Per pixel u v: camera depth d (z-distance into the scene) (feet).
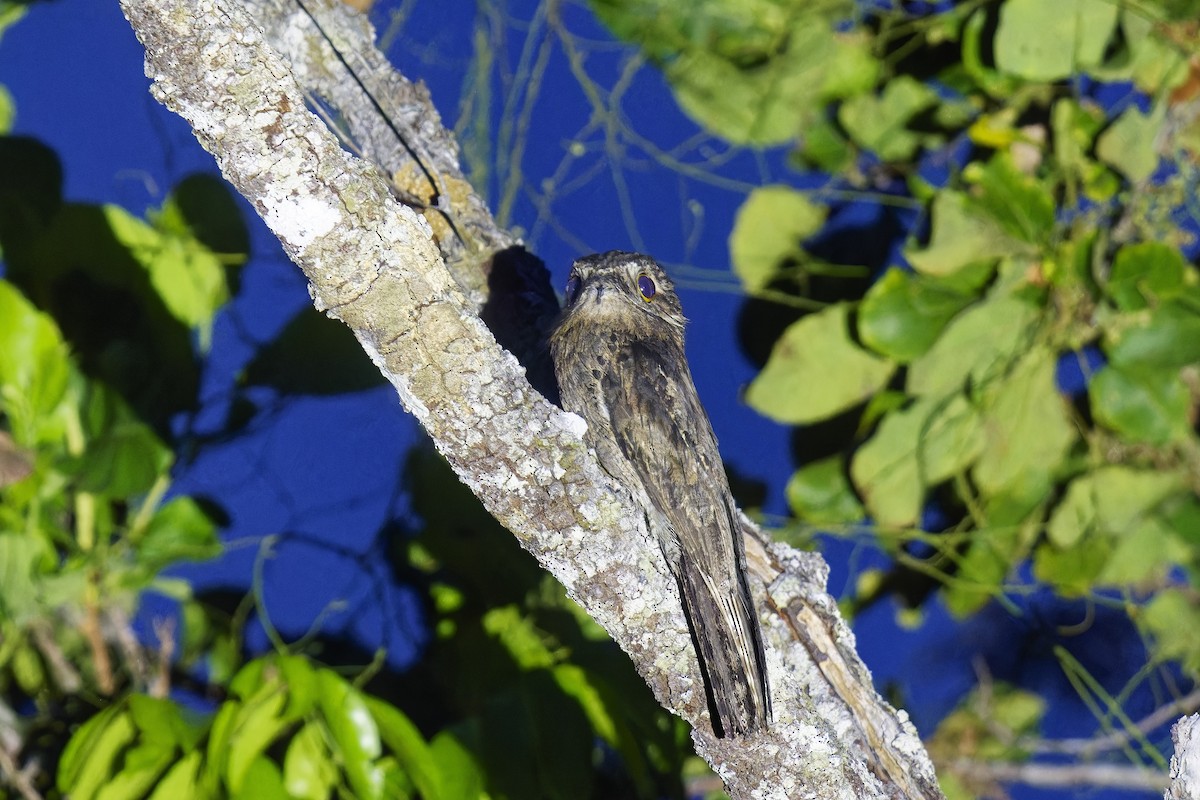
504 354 19.79
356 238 18.49
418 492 31.45
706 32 34.42
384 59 28.40
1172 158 32.35
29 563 28.63
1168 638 34.88
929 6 34.27
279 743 26.45
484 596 30.78
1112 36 31.99
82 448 29.30
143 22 17.71
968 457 31.48
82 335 31.07
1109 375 31.35
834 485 34.27
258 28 18.31
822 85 34.35
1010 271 30.37
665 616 20.94
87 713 30.68
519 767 26.55
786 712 21.66
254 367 32.45
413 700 32.45
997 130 32.76
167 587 32.37
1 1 32.58
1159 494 32.99
